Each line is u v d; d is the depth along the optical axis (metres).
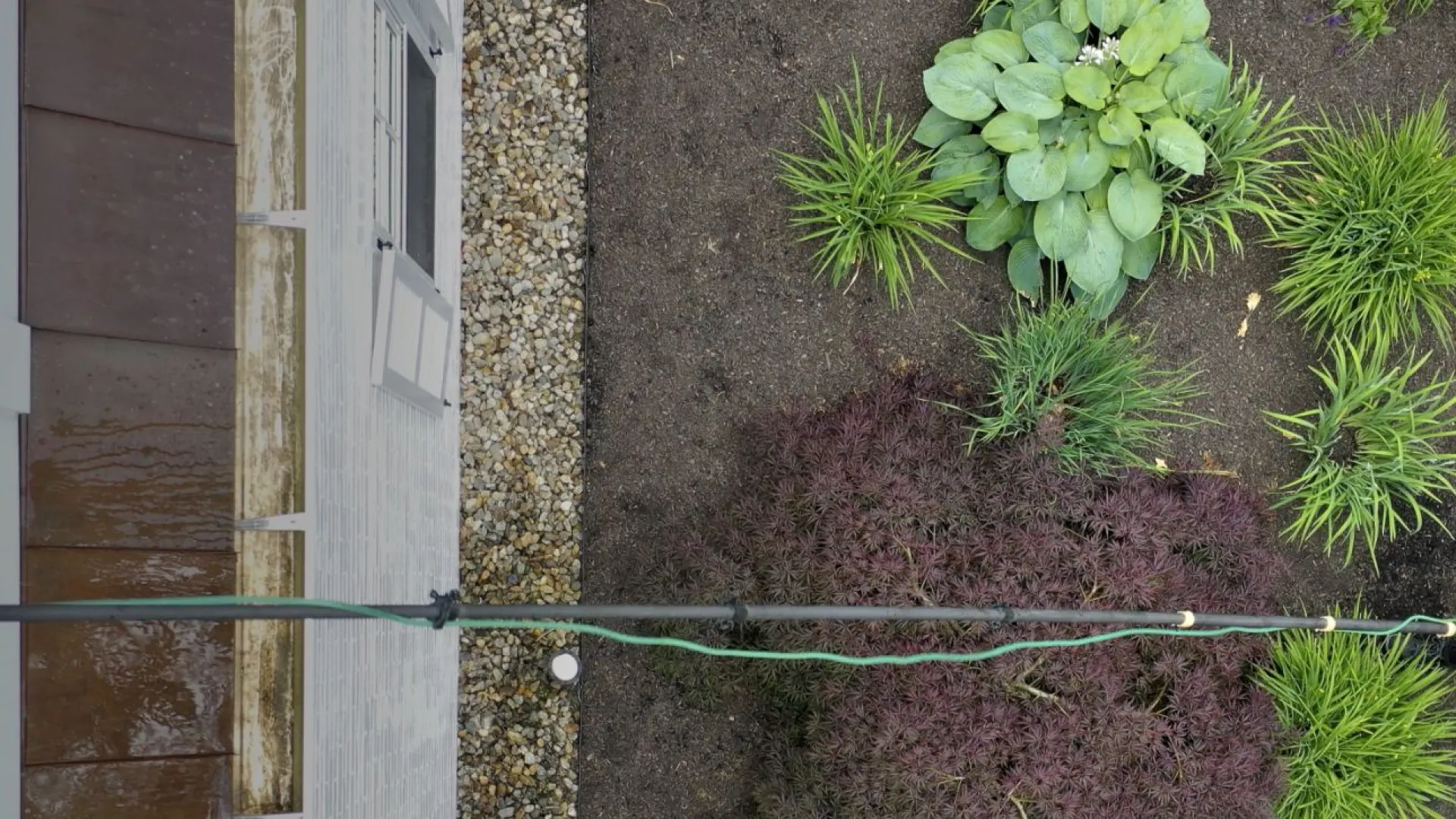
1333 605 3.02
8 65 1.27
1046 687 2.49
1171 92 2.77
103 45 1.38
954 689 2.39
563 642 2.80
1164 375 2.97
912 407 2.75
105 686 1.35
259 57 1.52
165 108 1.44
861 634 2.39
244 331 1.50
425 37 2.44
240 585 1.49
